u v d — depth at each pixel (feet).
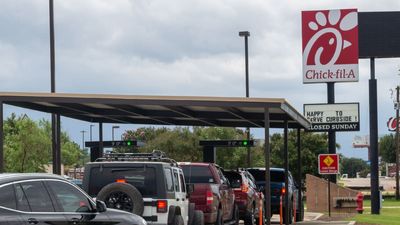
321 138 184.03
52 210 31.96
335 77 124.67
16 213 29.76
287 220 80.48
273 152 184.65
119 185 41.96
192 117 78.13
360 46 124.26
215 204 57.11
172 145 159.53
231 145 87.66
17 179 30.50
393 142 331.57
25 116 149.69
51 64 80.69
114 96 62.64
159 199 43.34
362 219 91.76
